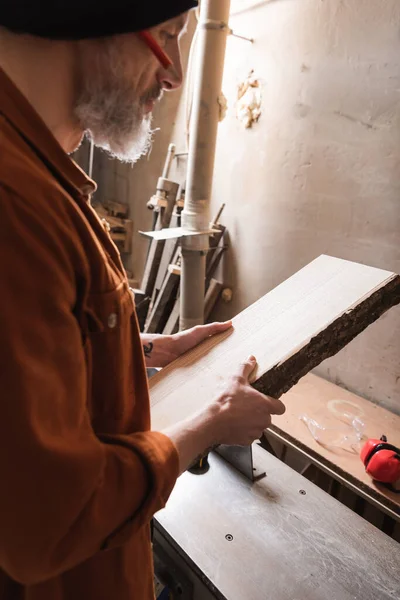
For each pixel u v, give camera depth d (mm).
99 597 631
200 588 934
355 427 1441
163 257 2221
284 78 1707
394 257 1486
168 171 2170
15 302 390
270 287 1945
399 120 1391
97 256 500
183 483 1121
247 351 905
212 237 2098
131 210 2777
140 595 706
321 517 1050
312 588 873
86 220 501
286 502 1088
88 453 450
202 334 1010
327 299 968
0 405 383
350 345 1663
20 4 428
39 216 418
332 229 1655
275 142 1791
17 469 392
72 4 433
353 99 1499
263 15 1740
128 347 618
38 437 396
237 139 1964
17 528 406
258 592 856
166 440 560
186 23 568
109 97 535
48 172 483
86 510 442
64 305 438
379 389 1602
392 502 1156
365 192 1523
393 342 1533
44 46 477
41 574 432
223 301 2176
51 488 407
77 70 517
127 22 468
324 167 1634
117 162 2812
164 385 901
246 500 1086
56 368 426
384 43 1387
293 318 952
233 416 678
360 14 1432
